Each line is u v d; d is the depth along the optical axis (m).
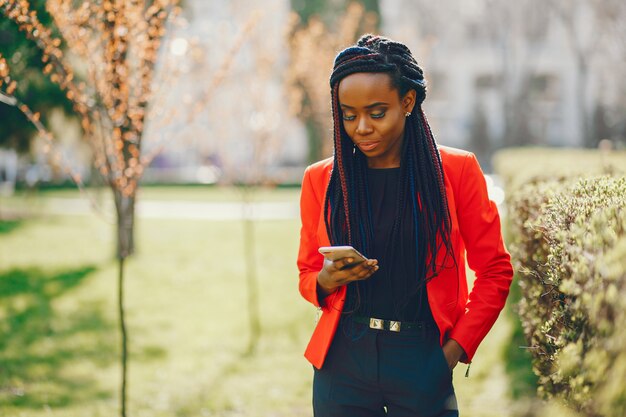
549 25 35.81
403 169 2.11
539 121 40.72
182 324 7.63
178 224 16.98
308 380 5.59
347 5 22.45
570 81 41.03
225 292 9.34
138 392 5.31
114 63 4.16
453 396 2.11
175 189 27.44
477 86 41.62
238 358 6.28
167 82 4.55
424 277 2.06
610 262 1.51
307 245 2.30
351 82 1.99
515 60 35.78
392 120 2.00
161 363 6.16
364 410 2.15
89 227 16.86
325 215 2.20
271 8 8.80
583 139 32.16
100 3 4.37
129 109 4.35
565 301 2.08
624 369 1.31
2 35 5.10
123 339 4.26
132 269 11.16
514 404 4.53
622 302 1.38
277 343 6.78
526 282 2.88
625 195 2.17
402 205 2.09
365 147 2.04
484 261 2.12
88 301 8.84
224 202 22.31
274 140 9.27
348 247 1.94
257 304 8.52
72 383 5.54
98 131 4.68
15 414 4.71
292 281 10.01
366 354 2.10
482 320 2.06
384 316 2.10
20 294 9.20
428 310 2.10
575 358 1.65
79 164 11.50
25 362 6.12
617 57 24.98
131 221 12.32
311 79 11.67
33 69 6.26
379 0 23.08
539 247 2.73
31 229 16.34
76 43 4.05
